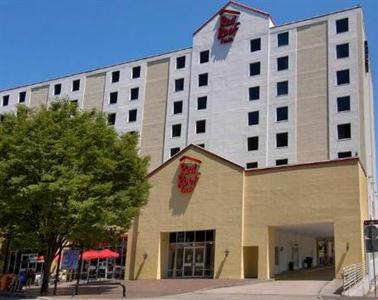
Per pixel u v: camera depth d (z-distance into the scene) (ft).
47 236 96.12
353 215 108.68
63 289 106.52
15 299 82.99
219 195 125.29
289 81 179.42
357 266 98.22
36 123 92.32
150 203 134.62
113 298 80.33
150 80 210.79
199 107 193.98
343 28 176.04
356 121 164.04
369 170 172.65
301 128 172.24
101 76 224.53
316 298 71.97
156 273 128.47
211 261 124.77
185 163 132.57
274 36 187.52
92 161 95.76
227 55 194.29
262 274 115.24
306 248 153.58
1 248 141.79
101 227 94.43
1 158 91.76
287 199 117.08
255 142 178.50
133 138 107.55
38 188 84.07
